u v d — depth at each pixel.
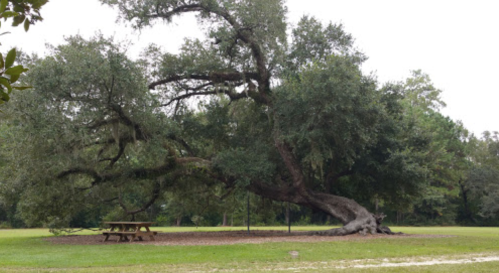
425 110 54.62
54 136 15.24
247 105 24.05
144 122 16.92
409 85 56.78
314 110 18.56
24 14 3.21
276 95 20.62
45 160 16.00
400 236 18.88
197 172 23.02
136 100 16.61
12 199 19.23
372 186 24.72
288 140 19.14
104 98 16.31
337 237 18.02
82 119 16.09
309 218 57.25
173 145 22.47
